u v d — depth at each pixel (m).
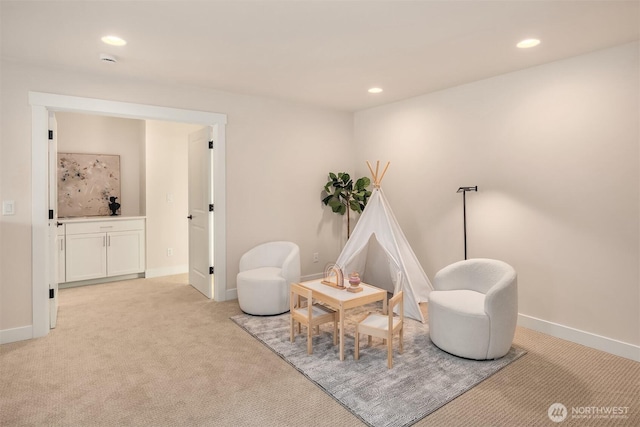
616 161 2.83
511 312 2.72
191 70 3.36
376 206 3.93
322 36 2.63
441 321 2.85
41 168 3.15
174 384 2.41
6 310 3.05
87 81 3.37
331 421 2.04
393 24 2.45
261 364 2.69
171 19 2.36
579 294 3.06
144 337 3.18
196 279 4.71
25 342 3.05
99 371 2.58
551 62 3.16
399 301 2.77
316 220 4.94
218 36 2.62
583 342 3.03
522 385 2.40
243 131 4.27
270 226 4.54
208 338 3.17
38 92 3.14
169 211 5.59
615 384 2.42
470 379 2.46
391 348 2.61
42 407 2.14
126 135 5.71
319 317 2.91
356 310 3.92
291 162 4.67
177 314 3.77
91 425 1.99
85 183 5.40
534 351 2.91
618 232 2.84
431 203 4.19
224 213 4.17
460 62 3.16
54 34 2.58
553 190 3.18
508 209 3.50
